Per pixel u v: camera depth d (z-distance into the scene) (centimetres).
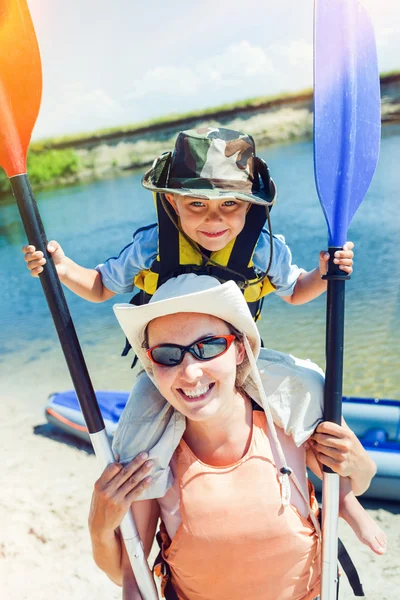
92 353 829
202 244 199
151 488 171
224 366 163
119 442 182
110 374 750
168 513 174
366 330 785
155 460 172
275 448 175
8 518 437
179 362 161
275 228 1120
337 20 184
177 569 174
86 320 960
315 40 178
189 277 172
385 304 844
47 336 945
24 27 174
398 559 397
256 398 177
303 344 765
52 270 177
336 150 184
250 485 169
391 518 437
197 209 194
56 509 452
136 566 178
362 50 190
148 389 185
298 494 175
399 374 677
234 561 167
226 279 202
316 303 891
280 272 221
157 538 185
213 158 194
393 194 1132
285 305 894
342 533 433
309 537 173
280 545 167
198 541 167
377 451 450
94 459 531
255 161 203
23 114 174
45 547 408
